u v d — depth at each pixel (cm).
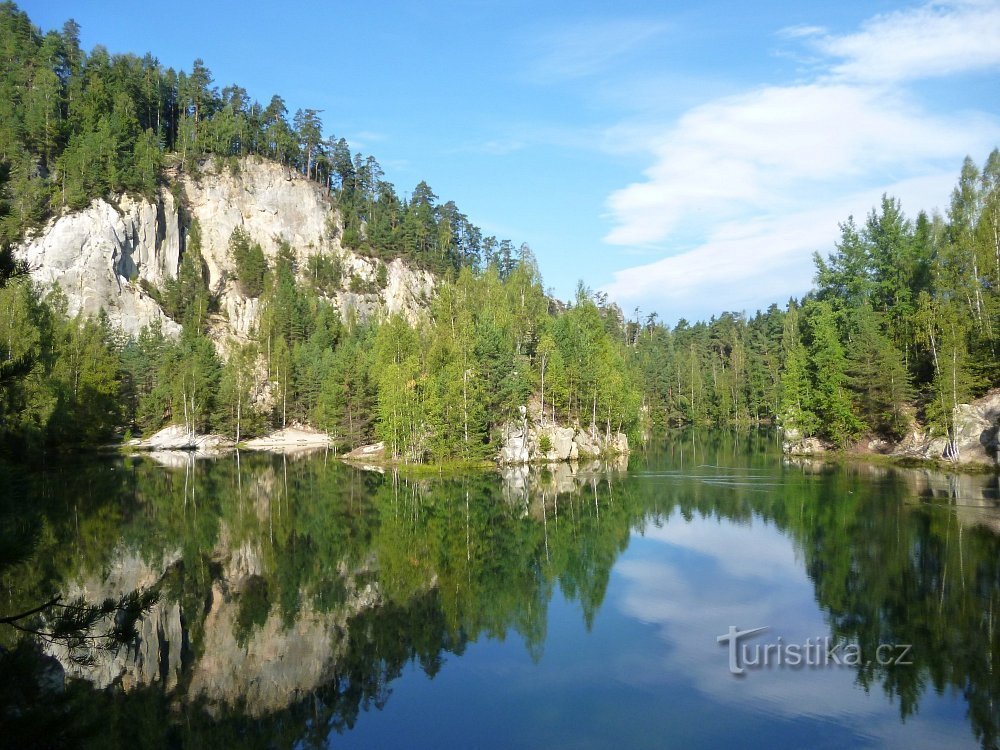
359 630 2912
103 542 4431
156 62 18900
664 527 4669
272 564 3925
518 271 12269
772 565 3628
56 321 9525
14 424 5566
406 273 18775
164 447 11175
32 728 1191
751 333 17325
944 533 3978
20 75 15250
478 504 5775
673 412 14975
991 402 6538
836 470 6962
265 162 18888
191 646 2753
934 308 7394
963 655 2430
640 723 2033
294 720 2125
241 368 12638
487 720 2083
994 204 7338
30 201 13262
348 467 8556
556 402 9225
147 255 14950
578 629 2844
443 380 8469
